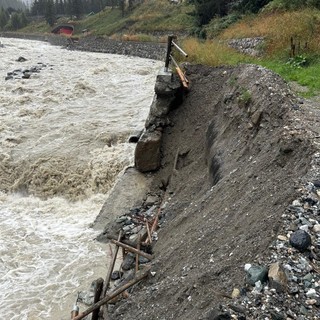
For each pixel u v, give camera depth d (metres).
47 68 33.44
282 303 4.48
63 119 20.11
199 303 5.04
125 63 35.56
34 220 13.16
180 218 9.23
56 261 10.67
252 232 5.77
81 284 9.73
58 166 15.73
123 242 9.69
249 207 6.71
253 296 4.60
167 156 13.29
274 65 15.01
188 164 12.48
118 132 17.48
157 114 13.55
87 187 15.17
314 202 5.68
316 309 4.43
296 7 21.16
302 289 4.61
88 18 88.69
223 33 26.00
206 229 7.27
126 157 15.25
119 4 82.19
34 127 19.31
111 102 22.80
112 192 12.92
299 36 15.95
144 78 28.62
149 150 13.11
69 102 23.05
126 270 9.42
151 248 9.51
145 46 44.12
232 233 6.35
